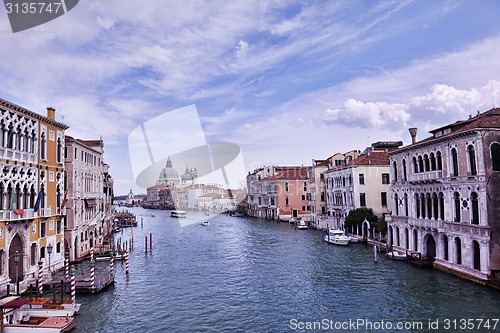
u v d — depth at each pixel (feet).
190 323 62.18
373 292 74.33
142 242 169.48
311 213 211.20
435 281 77.77
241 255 125.59
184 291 81.30
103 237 155.02
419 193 96.17
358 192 144.25
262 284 85.35
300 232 182.09
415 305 65.16
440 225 85.66
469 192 76.02
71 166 109.70
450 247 83.15
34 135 82.74
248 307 69.51
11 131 74.23
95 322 62.44
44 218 85.92
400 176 106.52
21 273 76.54
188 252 136.26
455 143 80.38
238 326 60.44
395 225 108.99
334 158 183.21
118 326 60.90
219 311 67.82
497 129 72.43
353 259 107.24
